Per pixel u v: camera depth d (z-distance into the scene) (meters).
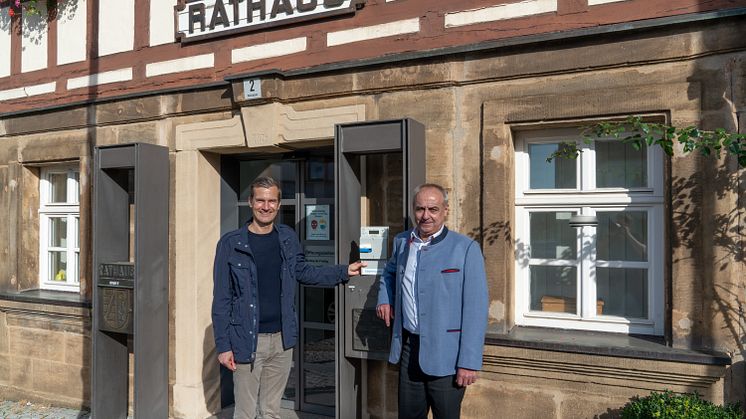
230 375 5.60
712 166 3.43
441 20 4.27
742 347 3.37
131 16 5.68
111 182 5.34
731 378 3.38
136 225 4.93
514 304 4.17
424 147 4.16
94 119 5.77
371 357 4.09
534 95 3.93
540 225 4.18
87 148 5.85
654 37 3.58
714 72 3.44
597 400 3.70
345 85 4.54
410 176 3.88
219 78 5.18
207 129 5.15
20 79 6.43
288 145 4.91
